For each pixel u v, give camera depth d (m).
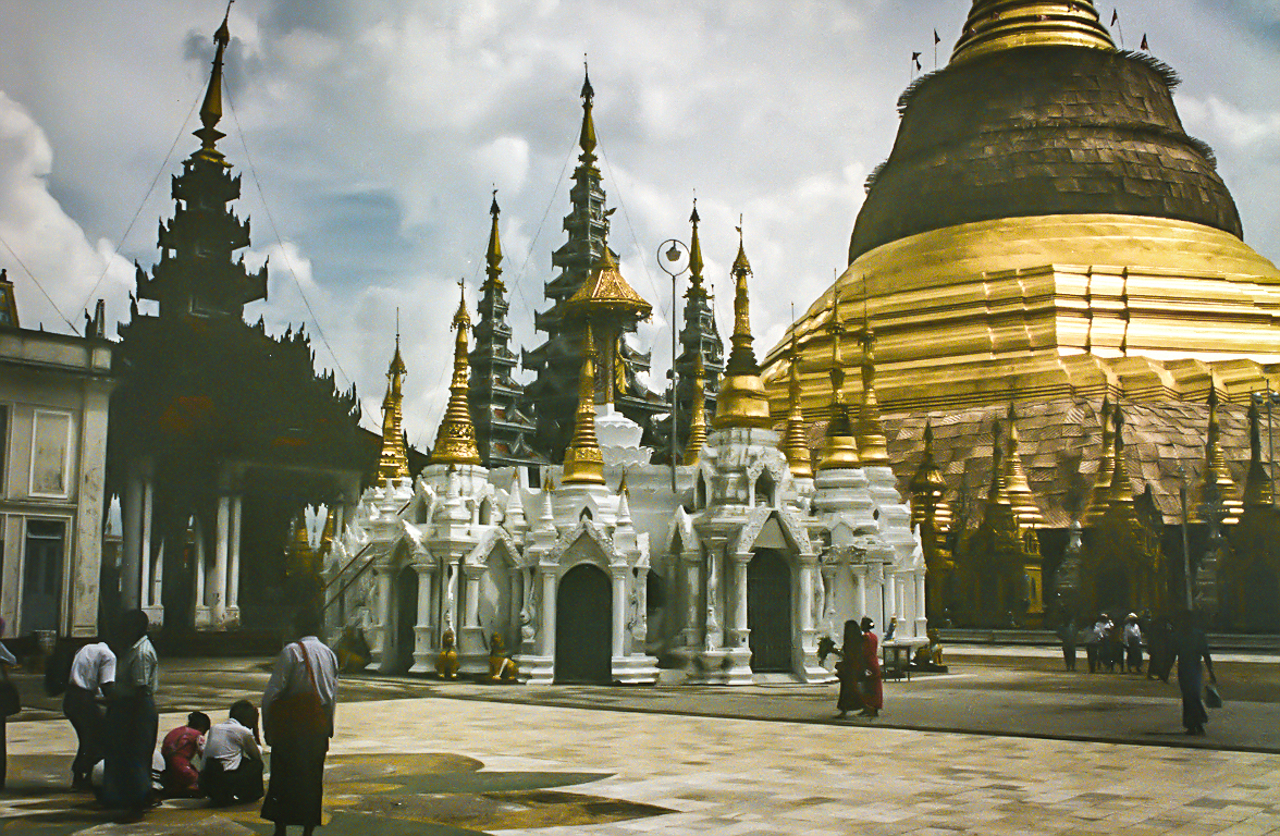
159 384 58.22
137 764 16.62
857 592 47.66
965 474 93.38
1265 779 20.31
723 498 44.81
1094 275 103.81
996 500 86.12
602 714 31.92
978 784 19.62
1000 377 99.25
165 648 59.28
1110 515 81.31
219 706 33.03
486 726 28.83
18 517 48.84
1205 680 44.50
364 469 64.69
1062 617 81.19
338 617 51.22
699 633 44.16
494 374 77.50
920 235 115.94
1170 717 30.88
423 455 72.44
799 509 47.88
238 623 65.38
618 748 24.41
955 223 115.06
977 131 116.56
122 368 55.12
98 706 18.83
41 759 22.52
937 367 103.19
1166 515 85.56
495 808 17.33
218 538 65.00
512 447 76.75
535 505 49.00
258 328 62.44
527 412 78.94
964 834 15.55
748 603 44.44
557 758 22.77
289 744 13.99
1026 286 103.81
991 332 103.38
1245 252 112.31
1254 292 105.62
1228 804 17.83
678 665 43.91
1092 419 91.62
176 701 34.34
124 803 16.50
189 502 62.88
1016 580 83.31
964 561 85.50
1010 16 121.19
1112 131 114.31
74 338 50.81
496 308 78.75
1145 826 16.11
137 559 57.38
